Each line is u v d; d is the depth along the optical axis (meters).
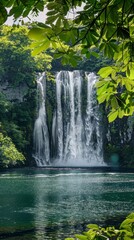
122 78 3.34
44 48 2.52
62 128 61.09
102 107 61.28
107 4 2.55
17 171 47.22
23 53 57.03
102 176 39.12
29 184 30.69
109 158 60.78
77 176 39.09
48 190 26.52
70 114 61.84
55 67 69.00
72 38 2.57
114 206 19.72
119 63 3.15
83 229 14.63
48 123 60.34
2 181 33.47
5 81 59.91
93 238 3.21
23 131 57.97
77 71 63.34
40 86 60.38
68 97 62.12
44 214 17.55
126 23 2.64
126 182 32.28
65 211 18.39
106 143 62.03
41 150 58.88
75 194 24.41
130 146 60.06
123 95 3.47
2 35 57.69
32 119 59.19
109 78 3.29
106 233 3.24
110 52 2.67
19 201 21.50
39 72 63.38
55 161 59.84
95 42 2.63
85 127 61.94
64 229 14.66
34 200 21.84
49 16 2.47
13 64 58.72
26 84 60.38
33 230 14.48
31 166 56.09
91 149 61.59
